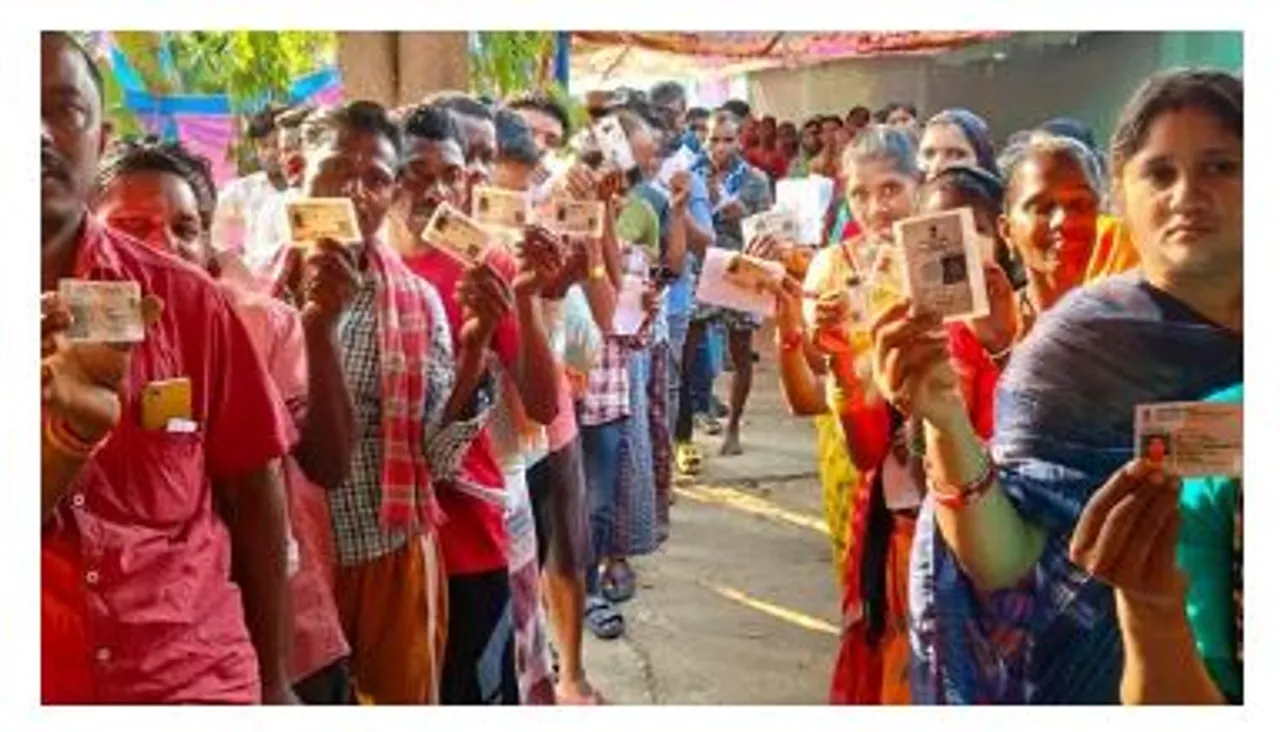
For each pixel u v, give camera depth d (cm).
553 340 290
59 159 160
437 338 228
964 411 191
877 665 234
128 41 281
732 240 489
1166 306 195
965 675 208
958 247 185
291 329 209
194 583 162
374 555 222
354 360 220
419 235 247
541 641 276
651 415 404
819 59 556
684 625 355
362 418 221
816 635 345
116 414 151
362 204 220
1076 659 203
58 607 156
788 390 256
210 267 215
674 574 395
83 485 155
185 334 165
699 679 321
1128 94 299
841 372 229
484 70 360
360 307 221
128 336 151
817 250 275
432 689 228
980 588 199
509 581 253
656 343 401
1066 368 200
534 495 307
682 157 420
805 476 494
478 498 242
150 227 193
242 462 172
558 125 335
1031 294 215
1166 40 299
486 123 276
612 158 328
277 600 179
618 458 364
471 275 235
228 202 271
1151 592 187
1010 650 206
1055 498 201
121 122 280
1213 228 190
